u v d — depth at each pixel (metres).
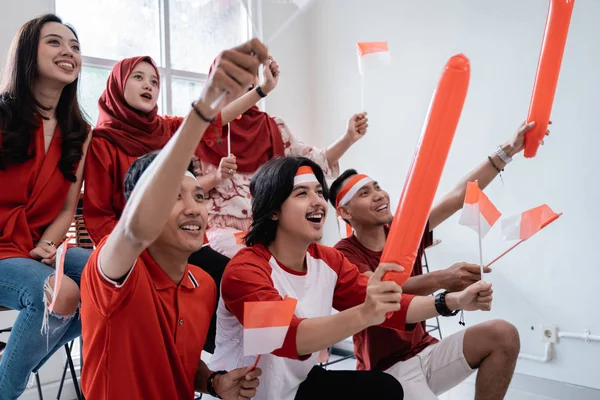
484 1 3.35
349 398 1.43
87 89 3.34
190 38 3.50
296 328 1.15
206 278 1.40
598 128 2.89
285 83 4.18
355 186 1.99
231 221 2.17
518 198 3.20
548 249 3.07
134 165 1.34
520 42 3.19
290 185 1.43
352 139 2.45
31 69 1.75
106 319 1.10
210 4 3.31
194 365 1.30
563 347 3.01
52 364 3.08
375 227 2.01
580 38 2.96
